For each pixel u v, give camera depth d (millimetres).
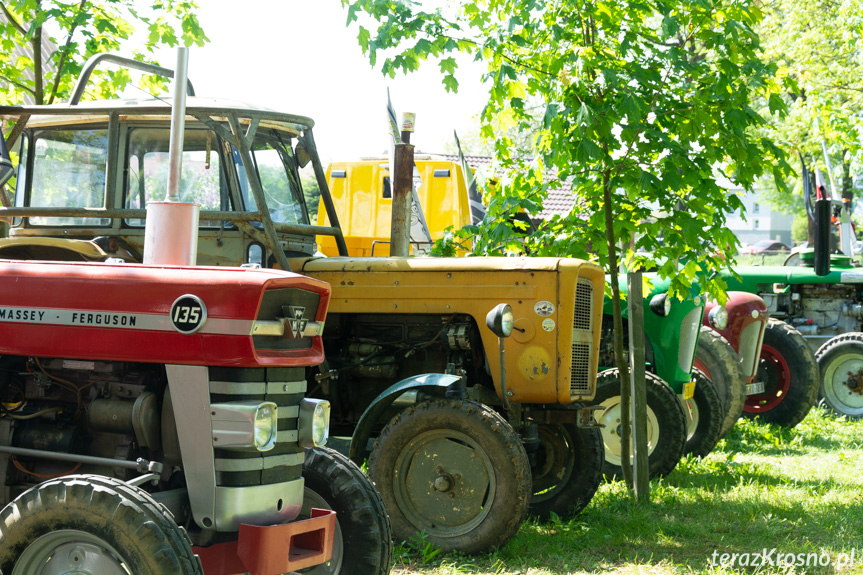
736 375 8039
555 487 5547
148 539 2740
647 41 5457
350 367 5270
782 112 5309
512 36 5250
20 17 7770
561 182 6082
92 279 3248
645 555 4711
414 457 4750
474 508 4641
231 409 3039
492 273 5004
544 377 4895
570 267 4898
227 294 3066
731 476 6758
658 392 6551
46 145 5219
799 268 10781
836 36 16922
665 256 5660
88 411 3357
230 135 4797
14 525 2869
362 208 9883
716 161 5496
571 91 5238
